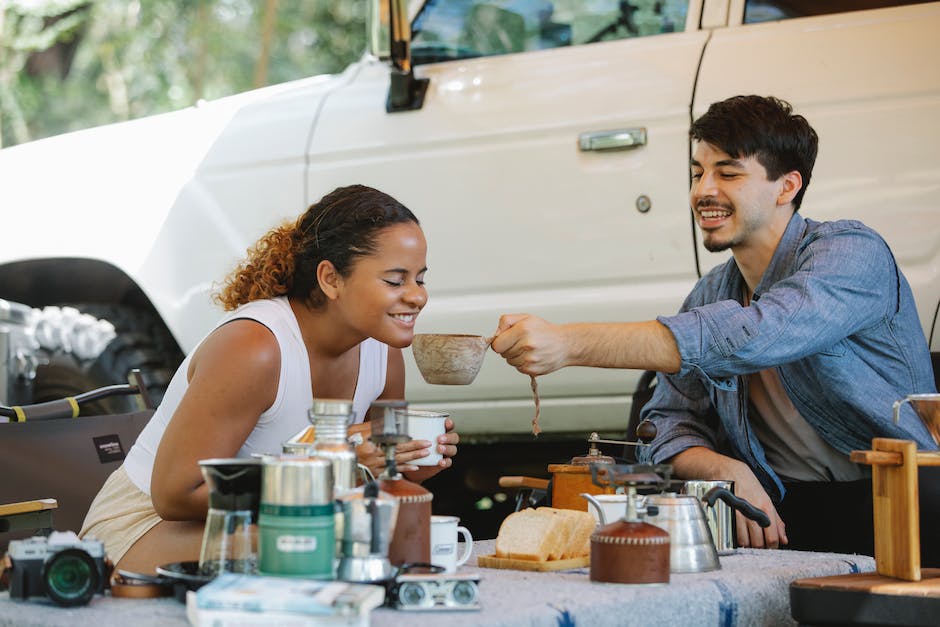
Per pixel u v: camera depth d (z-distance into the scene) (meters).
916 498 1.59
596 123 3.36
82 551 1.50
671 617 1.55
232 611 1.26
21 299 4.31
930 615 1.50
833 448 2.49
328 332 2.08
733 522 2.14
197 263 3.89
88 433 2.75
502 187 3.46
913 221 3.03
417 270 2.05
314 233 2.06
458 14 3.76
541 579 1.66
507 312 3.45
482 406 3.51
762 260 2.50
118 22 11.95
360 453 1.89
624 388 3.34
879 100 3.08
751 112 2.41
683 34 3.43
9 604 1.50
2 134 11.34
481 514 4.18
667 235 3.29
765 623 1.69
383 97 3.68
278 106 3.89
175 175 3.97
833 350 2.37
